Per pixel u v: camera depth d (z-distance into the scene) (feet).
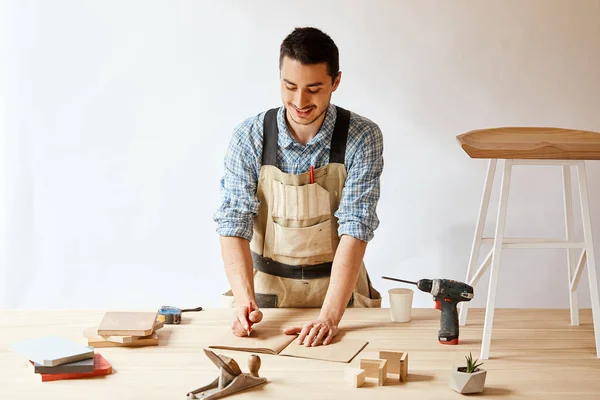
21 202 11.55
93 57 11.28
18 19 11.17
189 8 11.21
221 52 11.30
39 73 11.29
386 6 11.19
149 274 11.77
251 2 11.21
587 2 11.21
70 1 11.17
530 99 11.41
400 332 7.04
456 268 11.76
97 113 11.41
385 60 11.31
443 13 11.21
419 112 11.43
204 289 11.80
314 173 7.64
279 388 5.70
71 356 5.87
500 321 7.48
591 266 6.52
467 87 11.37
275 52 11.30
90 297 11.79
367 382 5.83
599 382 5.90
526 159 6.49
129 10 11.21
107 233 11.68
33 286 11.73
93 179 11.56
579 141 6.61
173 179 11.58
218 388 5.62
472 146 6.41
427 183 11.59
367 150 7.57
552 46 11.30
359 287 8.23
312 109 6.87
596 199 11.62
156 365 6.14
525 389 5.75
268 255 7.90
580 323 7.43
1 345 6.60
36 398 5.48
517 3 11.21
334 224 7.80
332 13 11.21
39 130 11.43
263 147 7.66
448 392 5.67
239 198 7.62
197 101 11.40
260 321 7.25
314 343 6.58
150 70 11.33
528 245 6.52
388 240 11.75
